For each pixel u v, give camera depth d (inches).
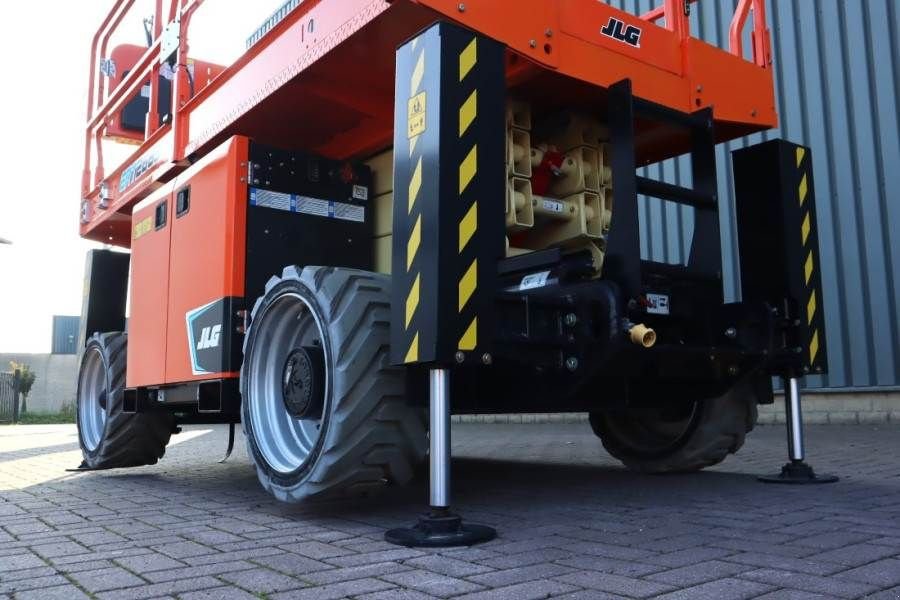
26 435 470.9
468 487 159.6
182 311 167.8
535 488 156.8
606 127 151.9
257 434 133.0
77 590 83.9
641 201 359.6
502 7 117.8
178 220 173.5
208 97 173.2
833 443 233.5
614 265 119.5
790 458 157.5
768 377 164.2
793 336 155.1
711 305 135.8
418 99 107.7
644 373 130.6
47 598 81.0
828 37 309.3
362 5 120.9
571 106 145.3
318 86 144.3
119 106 227.0
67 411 967.6
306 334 135.9
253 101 152.4
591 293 115.1
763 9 168.7
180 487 179.5
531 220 137.8
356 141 167.8
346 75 141.6
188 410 199.0
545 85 134.6
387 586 81.7
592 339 114.0
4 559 99.9
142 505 148.7
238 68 160.4
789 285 154.3
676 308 130.7
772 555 92.6
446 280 101.0
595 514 124.0
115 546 107.6
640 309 116.7
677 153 172.7
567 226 147.7
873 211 294.2
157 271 182.7
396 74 113.5
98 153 247.8
